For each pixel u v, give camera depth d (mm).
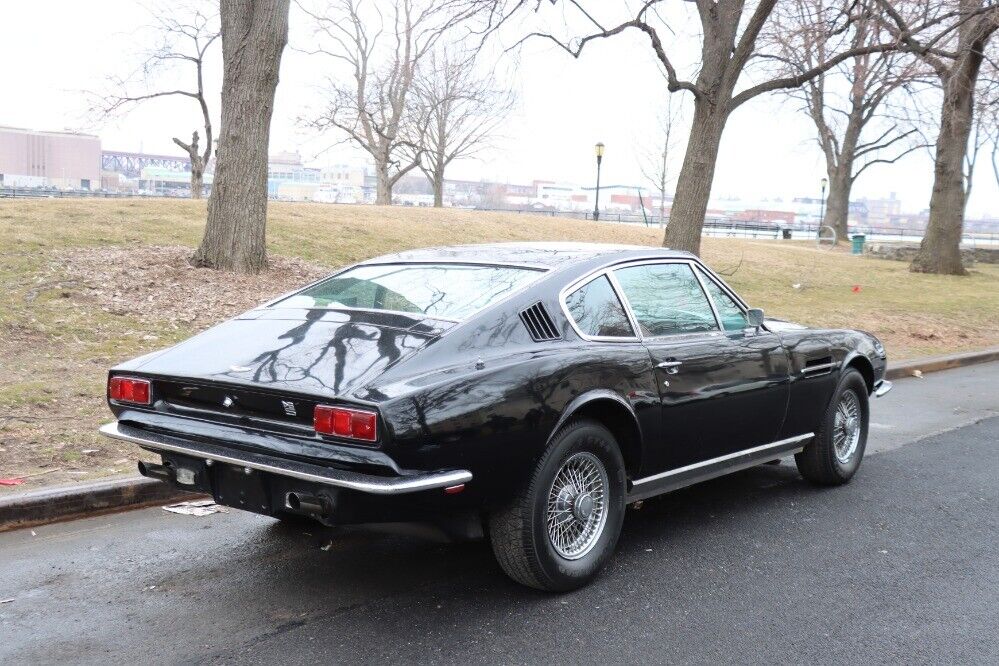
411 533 3949
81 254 12531
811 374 5840
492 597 4250
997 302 20125
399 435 3500
